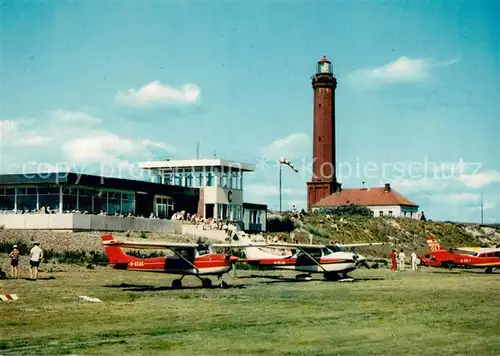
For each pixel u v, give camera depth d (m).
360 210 136.88
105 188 70.50
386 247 98.62
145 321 20.66
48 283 34.56
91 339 17.27
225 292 31.72
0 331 18.55
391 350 15.66
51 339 17.25
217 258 34.22
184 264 34.06
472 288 35.16
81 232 61.97
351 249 57.12
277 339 17.28
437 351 15.53
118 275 42.19
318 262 42.06
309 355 15.08
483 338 17.44
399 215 148.12
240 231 75.31
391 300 27.81
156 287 34.34
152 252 56.25
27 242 52.78
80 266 46.97
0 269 36.91
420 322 20.56
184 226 75.19
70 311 23.09
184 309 23.95
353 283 39.53
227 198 86.31
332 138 140.12
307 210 144.38
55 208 65.56
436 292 32.19
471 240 123.19
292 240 86.69
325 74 137.88
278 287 35.50
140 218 69.94
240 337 17.61
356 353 15.29
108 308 24.08
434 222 126.88
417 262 64.25
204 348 15.98
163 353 15.34
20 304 25.12
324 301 27.23
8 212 67.44
